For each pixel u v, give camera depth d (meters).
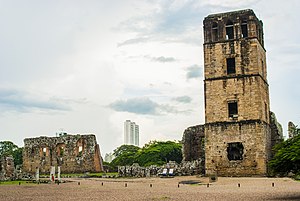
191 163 62.00
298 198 27.66
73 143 86.75
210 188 39.28
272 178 52.09
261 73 60.59
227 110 58.91
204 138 63.22
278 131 63.72
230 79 59.38
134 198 29.25
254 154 56.84
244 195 30.47
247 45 59.34
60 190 38.59
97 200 28.20
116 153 129.88
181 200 27.38
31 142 90.00
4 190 39.38
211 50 60.91
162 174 60.78
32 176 67.06
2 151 118.38
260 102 57.78
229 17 60.81
